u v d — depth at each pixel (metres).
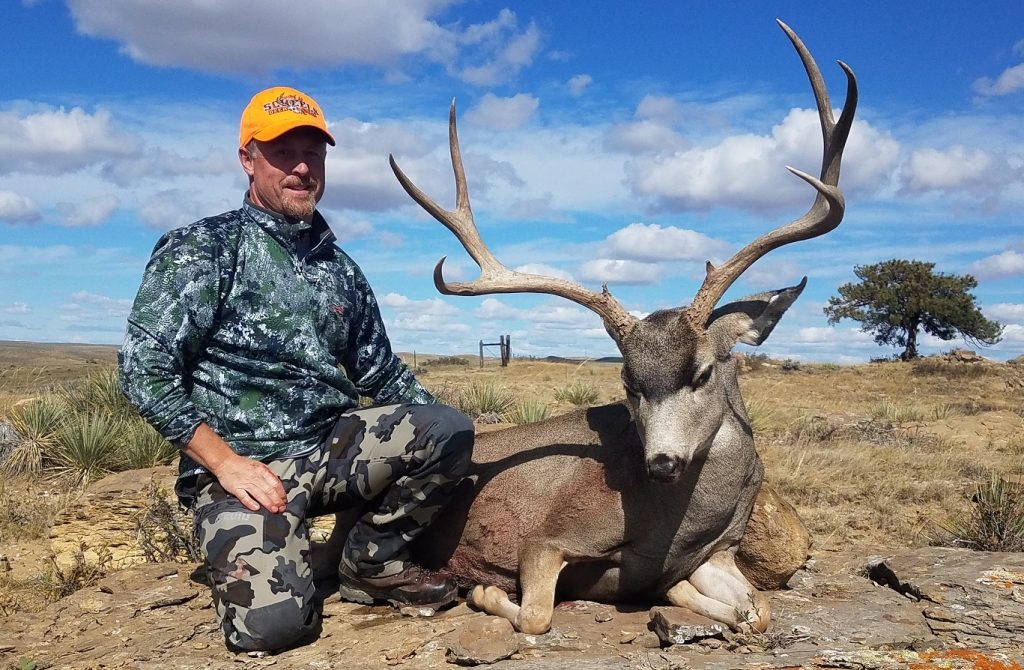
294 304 2.19
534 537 2.31
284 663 1.97
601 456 2.30
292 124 2.15
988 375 13.64
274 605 1.99
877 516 3.67
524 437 2.49
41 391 5.39
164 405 2.02
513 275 2.34
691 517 2.21
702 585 2.25
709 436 2.16
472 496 2.43
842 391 11.09
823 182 2.18
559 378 10.79
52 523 3.26
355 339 2.44
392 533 2.27
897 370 14.50
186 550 2.98
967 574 2.40
